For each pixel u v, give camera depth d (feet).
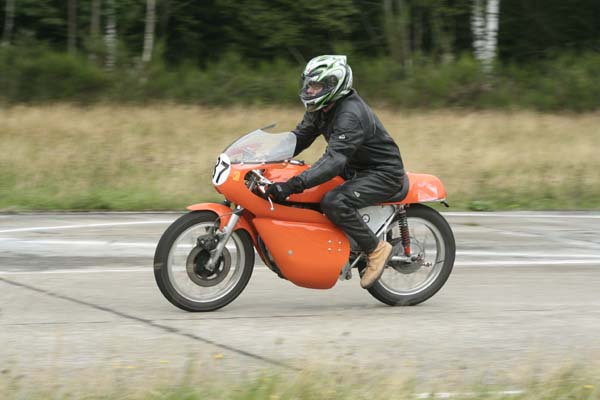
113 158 66.90
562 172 68.95
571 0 150.10
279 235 27.71
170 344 24.57
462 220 50.98
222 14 138.31
